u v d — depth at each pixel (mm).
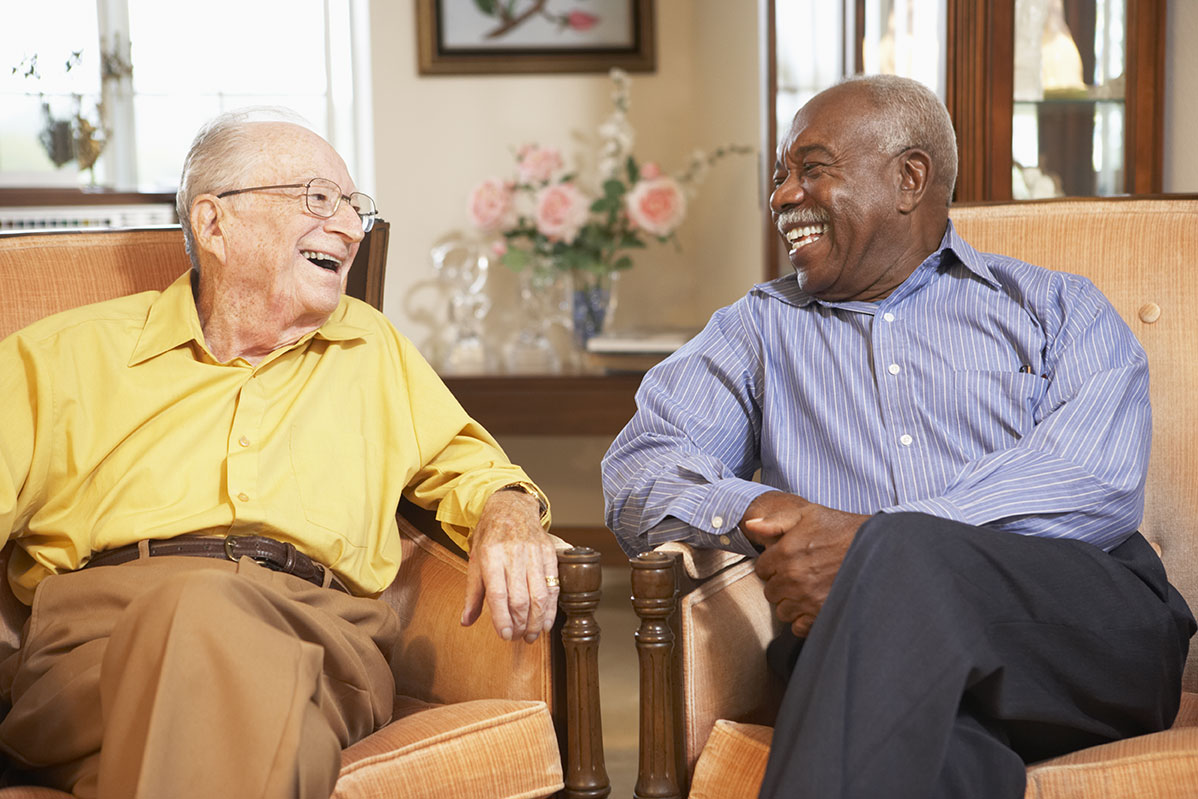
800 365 1657
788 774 1154
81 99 3865
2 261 1672
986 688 1251
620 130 3613
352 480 1574
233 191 1535
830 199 1588
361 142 3959
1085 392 1513
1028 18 2375
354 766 1240
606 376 3227
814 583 1364
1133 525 1482
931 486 1561
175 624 1149
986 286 1642
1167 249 1714
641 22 3771
